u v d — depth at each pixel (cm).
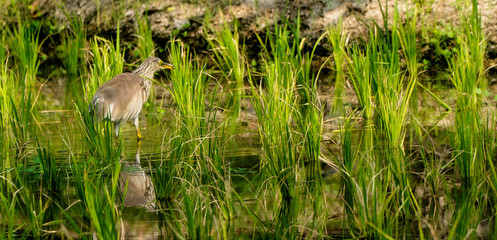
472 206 802
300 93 1555
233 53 1827
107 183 967
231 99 1625
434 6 1992
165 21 2205
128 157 1127
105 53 1609
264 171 1018
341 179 977
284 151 981
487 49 1906
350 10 2058
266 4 2136
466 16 1916
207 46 2156
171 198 908
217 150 1004
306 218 816
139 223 805
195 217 820
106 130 1083
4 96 1253
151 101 1655
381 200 842
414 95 1561
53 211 861
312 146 1069
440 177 956
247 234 763
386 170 974
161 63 1495
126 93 1232
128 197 912
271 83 1257
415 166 1012
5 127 1179
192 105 1177
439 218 797
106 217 728
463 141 962
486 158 966
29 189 961
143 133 1312
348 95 1623
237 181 973
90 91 1423
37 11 2409
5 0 2464
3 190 963
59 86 1872
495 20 1905
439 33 1936
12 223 759
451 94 1545
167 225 796
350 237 752
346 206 857
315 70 2030
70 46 2141
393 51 1589
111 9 2284
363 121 1351
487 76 1764
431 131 1209
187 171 1028
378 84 1318
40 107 1559
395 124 1114
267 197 903
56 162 1091
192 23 2184
